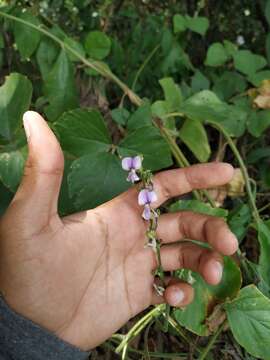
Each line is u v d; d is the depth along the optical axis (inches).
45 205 7.8
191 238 9.0
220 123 13.8
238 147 15.3
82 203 10.7
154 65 15.7
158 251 8.8
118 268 8.8
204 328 10.6
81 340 8.7
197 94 13.7
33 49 13.8
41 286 8.2
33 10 15.1
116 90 15.5
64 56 13.4
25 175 7.7
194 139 13.7
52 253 8.1
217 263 8.7
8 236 7.9
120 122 13.3
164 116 13.4
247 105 14.3
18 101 11.4
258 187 14.8
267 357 10.3
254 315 10.4
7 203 11.5
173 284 9.0
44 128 7.6
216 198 13.5
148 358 11.6
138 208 8.8
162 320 12.3
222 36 16.8
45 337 8.2
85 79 15.0
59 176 7.7
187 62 15.6
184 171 9.0
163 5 16.6
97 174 10.9
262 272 11.6
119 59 15.3
